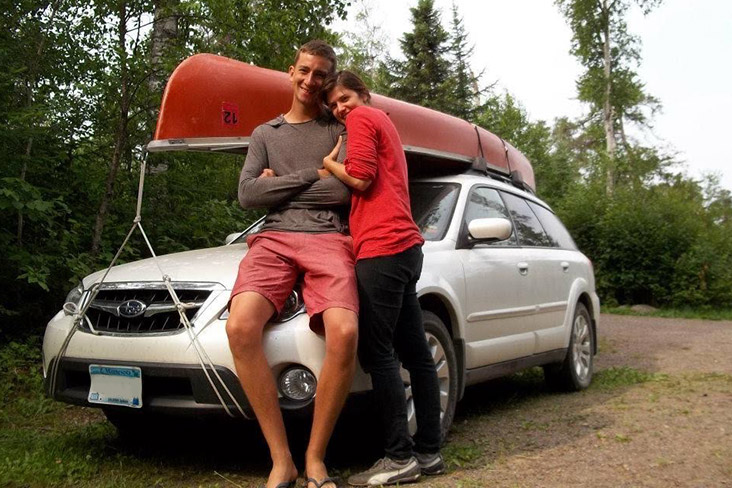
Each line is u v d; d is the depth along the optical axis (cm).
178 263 382
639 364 784
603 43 2978
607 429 461
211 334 336
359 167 332
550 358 569
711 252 1622
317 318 321
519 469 373
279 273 329
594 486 346
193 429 459
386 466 343
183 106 415
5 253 627
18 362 585
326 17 1003
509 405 552
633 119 3281
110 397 354
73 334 368
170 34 813
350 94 350
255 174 360
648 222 1664
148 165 786
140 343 346
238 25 817
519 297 518
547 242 608
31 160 653
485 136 588
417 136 503
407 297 351
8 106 661
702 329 1196
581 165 3625
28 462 373
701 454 400
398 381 341
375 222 335
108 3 756
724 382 640
